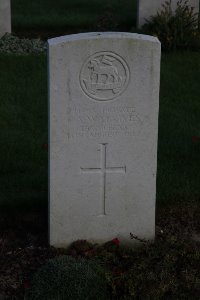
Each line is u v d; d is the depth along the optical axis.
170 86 4.64
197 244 3.04
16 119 4.14
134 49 2.73
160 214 3.27
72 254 2.88
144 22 5.47
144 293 2.64
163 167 3.59
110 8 6.16
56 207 2.89
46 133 3.98
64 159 2.83
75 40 2.69
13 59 4.90
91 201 2.91
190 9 5.46
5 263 2.85
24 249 2.94
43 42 5.27
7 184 3.42
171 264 2.76
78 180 2.87
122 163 2.87
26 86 4.57
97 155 2.85
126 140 2.84
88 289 2.64
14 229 3.10
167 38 5.18
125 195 2.92
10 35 5.33
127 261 2.81
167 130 4.03
